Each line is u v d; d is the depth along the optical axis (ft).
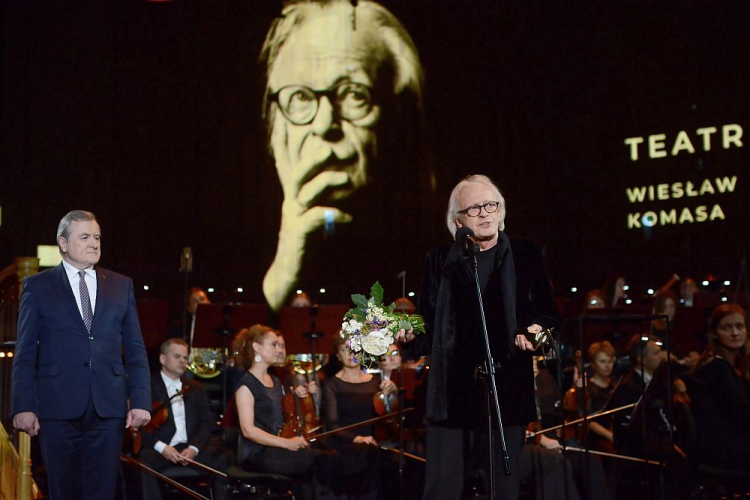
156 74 37.99
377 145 40.70
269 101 39.52
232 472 19.53
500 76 42.57
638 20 41.11
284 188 39.47
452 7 42.22
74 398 14.24
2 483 17.97
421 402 19.26
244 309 23.17
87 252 14.79
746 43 38.32
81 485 14.43
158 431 20.72
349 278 39.88
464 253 13.24
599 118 41.86
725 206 38.32
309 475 19.52
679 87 39.93
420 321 13.35
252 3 39.52
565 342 25.85
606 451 21.45
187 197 38.09
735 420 17.75
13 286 19.47
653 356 21.17
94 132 36.76
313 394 21.91
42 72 36.06
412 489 21.48
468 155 42.09
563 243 42.11
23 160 35.37
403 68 41.34
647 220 40.40
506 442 13.24
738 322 18.76
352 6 40.70
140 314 23.08
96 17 37.11
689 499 19.80
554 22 42.55
